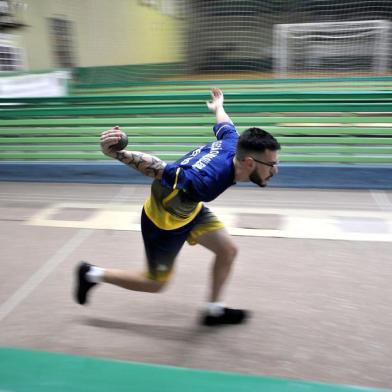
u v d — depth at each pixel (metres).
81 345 2.37
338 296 2.76
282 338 2.38
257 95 4.68
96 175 5.16
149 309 2.69
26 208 4.45
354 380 2.06
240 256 3.31
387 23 10.88
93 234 3.80
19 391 0.85
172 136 4.95
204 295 2.82
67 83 8.22
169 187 1.92
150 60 12.05
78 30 11.29
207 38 11.49
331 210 4.12
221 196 4.58
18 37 9.33
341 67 11.30
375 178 4.58
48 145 5.22
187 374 0.90
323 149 4.64
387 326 2.45
